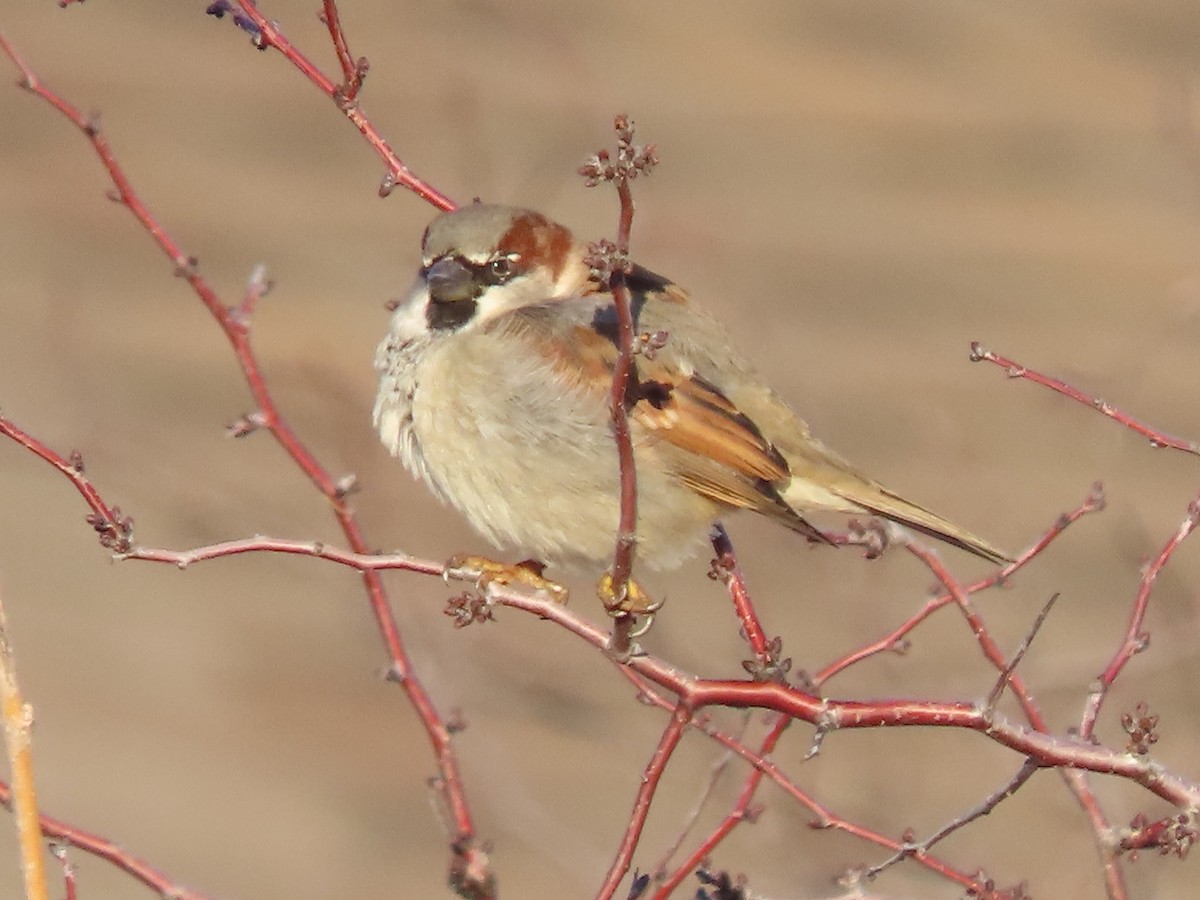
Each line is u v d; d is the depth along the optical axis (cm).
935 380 1277
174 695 1351
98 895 1217
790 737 1023
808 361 1301
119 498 1423
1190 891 909
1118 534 1129
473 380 901
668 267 1297
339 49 867
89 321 1426
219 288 1456
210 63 1655
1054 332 1326
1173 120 1438
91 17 1747
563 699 1135
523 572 927
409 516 1188
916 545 809
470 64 1535
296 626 1377
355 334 1379
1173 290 1305
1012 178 1512
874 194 1456
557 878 1116
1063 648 1075
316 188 1543
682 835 781
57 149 1620
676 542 908
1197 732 973
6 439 1534
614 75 1587
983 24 1653
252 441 1288
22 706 608
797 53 1636
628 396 887
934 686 1024
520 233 929
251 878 1221
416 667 1100
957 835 951
